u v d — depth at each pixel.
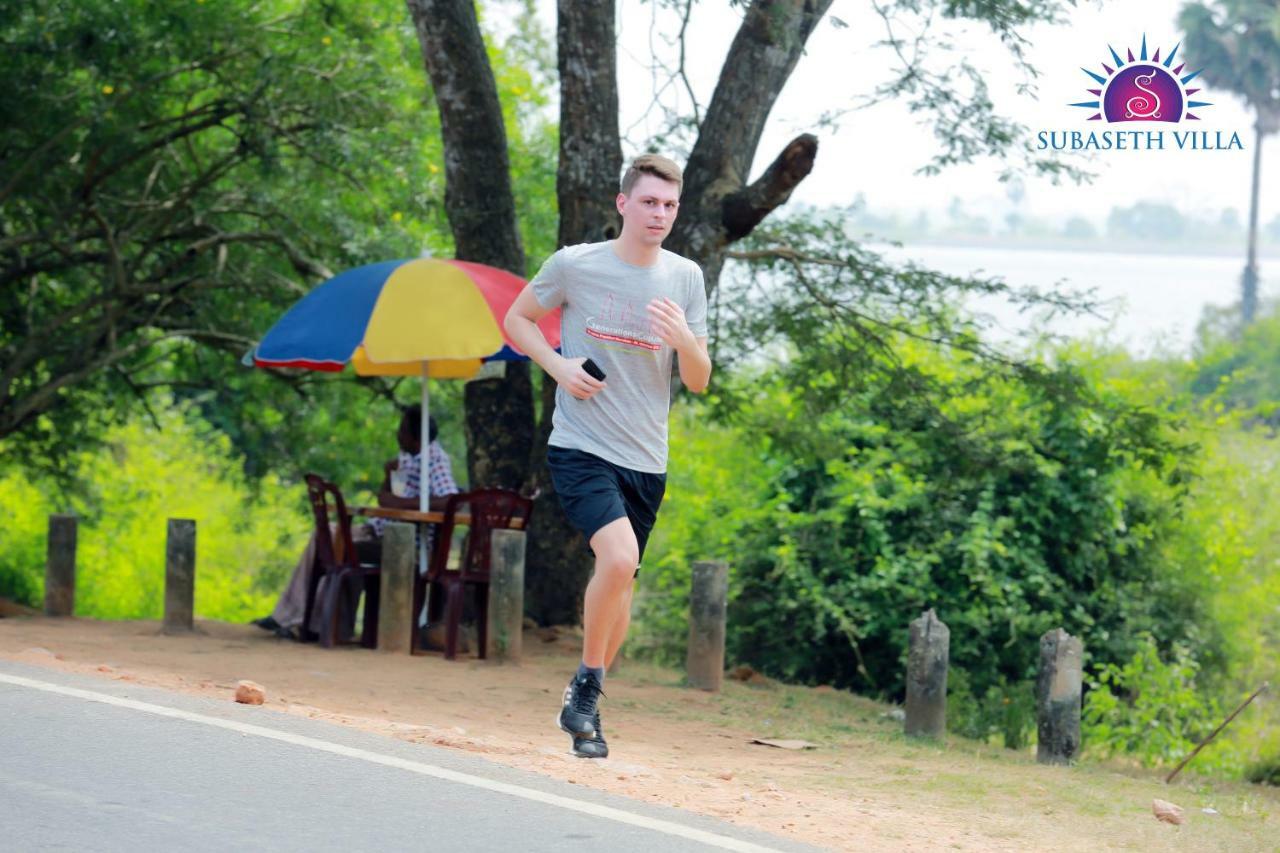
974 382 24.78
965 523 29.03
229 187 29.66
